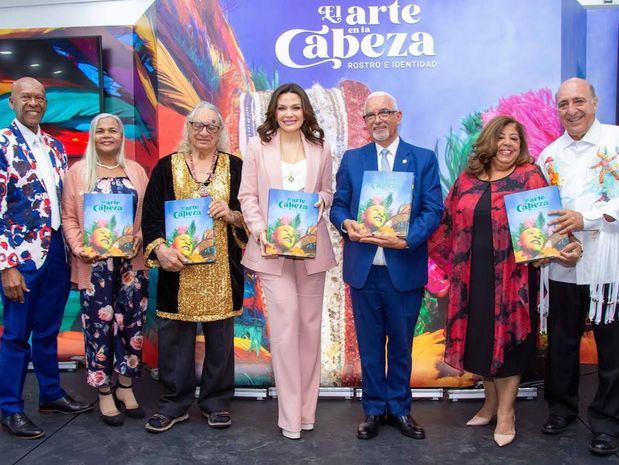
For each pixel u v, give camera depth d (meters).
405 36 3.17
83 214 2.68
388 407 2.72
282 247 2.46
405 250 2.56
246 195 2.61
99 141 2.70
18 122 2.72
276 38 3.20
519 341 2.44
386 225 2.45
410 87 3.19
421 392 3.15
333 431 2.72
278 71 3.21
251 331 3.27
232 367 2.83
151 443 2.59
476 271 2.53
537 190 2.39
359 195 2.60
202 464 2.39
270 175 2.56
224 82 3.23
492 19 3.14
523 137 2.56
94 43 3.57
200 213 2.55
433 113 3.19
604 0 3.50
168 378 2.75
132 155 3.68
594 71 3.54
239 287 2.74
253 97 3.21
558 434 2.65
